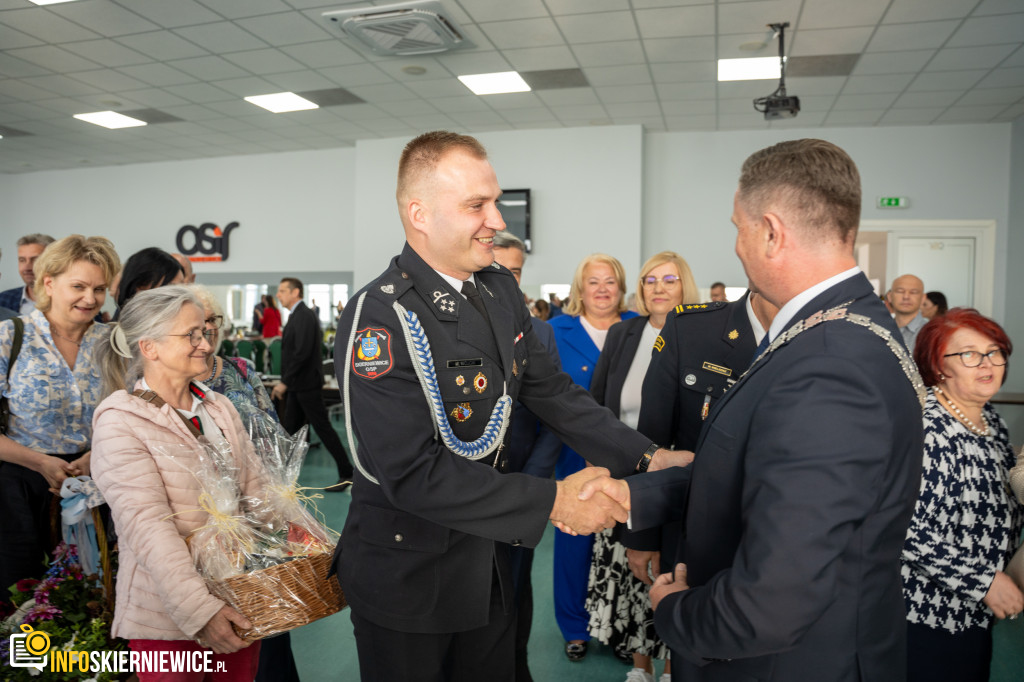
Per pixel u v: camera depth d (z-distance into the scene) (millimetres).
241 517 1520
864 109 7207
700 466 1085
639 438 1563
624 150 7992
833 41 5492
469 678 1365
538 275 8211
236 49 5766
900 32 5305
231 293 9922
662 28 5285
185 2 4895
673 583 1117
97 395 2180
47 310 2143
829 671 939
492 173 1283
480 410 1316
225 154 9656
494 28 5301
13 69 6258
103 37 5535
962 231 7688
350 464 5332
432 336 1276
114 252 2215
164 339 1554
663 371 1939
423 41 5465
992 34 5312
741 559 904
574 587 2645
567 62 6004
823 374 886
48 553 2104
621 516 1287
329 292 9539
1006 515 1560
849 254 1012
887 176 7812
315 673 2549
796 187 982
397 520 1271
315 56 5922
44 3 4922
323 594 1442
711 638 932
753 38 5457
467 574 1284
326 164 9484
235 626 1361
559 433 1616
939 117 7434
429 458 1193
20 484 2053
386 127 8211
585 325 2844
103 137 8688
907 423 931
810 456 853
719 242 8164
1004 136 7555
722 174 8164
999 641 2758
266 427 1791
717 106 7215
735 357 1813
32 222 10633
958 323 1588
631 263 7992
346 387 1235
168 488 1487
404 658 1280
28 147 9172
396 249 8727
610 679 2504
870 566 936
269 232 9703
